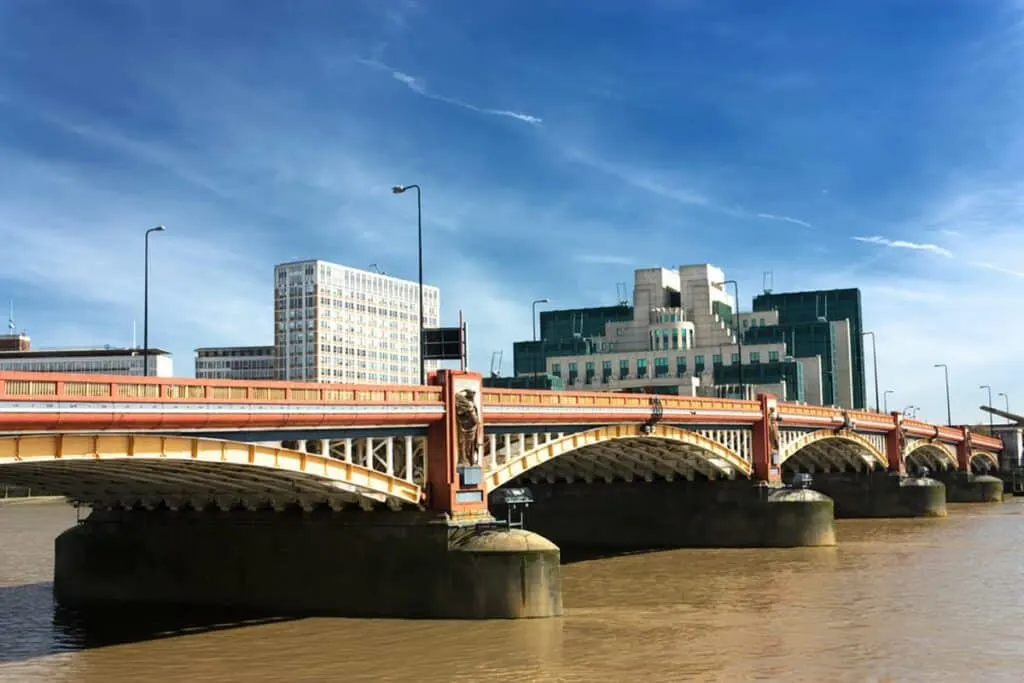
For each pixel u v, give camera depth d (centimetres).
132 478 4828
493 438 5806
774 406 9306
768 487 8919
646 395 7344
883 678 3984
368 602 5284
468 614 5078
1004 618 5228
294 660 4288
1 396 3447
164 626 5075
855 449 12019
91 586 6084
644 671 4081
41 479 4931
